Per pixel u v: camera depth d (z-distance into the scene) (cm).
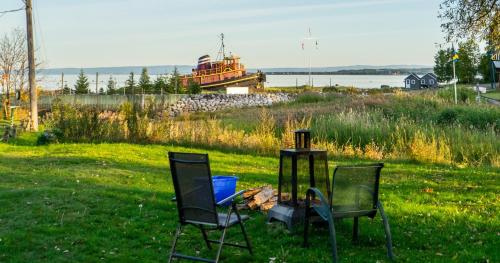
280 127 2117
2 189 1020
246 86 7050
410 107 2628
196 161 596
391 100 2933
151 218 820
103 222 796
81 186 1060
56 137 1903
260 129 2019
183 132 1939
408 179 1206
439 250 663
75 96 4491
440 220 804
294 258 634
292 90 6900
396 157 1603
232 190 781
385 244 691
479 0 1370
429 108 2580
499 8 1343
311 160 754
